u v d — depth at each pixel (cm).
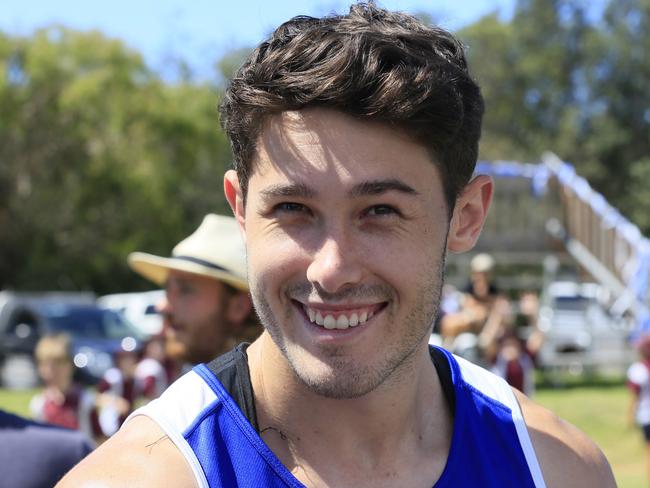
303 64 152
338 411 167
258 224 159
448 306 1070
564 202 1694
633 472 948
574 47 4112
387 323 158
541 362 1553
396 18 167
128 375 576
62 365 602
